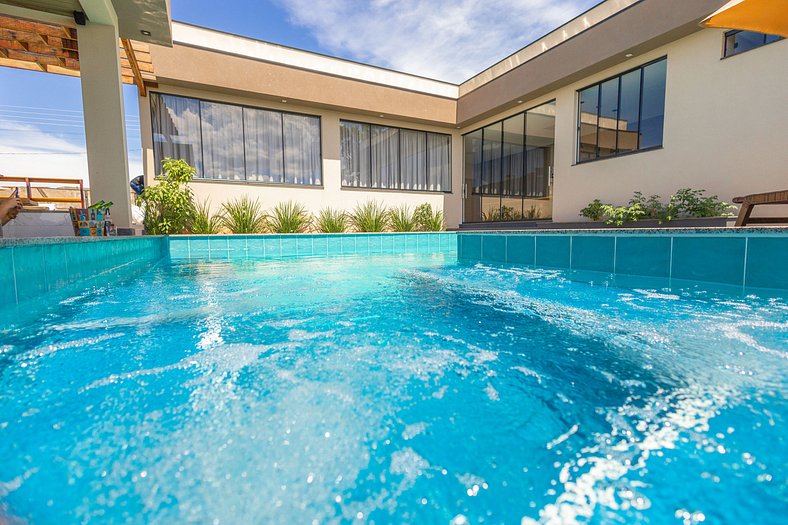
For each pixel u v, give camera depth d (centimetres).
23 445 76
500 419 88
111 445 76
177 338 152
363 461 72
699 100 519
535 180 809
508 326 171
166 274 373
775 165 449
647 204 572
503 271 391
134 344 143
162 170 697
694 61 523
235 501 61
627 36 569
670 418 88
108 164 438
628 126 622
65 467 69
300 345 143
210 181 732
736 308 203
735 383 107
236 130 754
